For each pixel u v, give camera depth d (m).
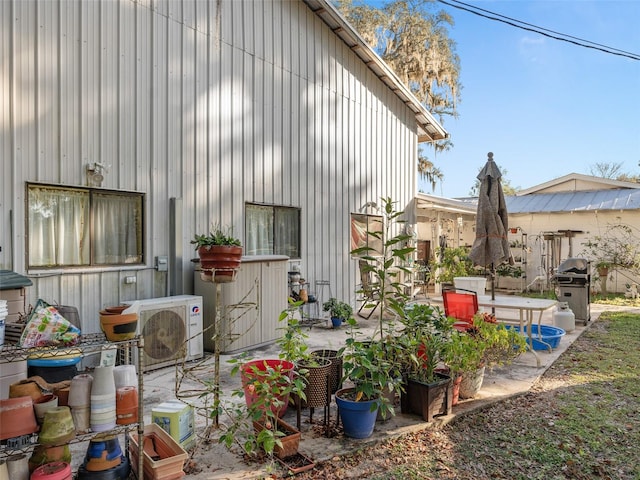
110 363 3.53
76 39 4.67
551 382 4.62
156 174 5.46
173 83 5.67
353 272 9.27
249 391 3.11
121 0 5.09
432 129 12.24
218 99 6.29
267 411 2.83
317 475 2.71
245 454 2.89
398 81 10.20
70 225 4.69
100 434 2.32
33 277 4.34
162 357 4.87
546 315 8.70
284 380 3.04
